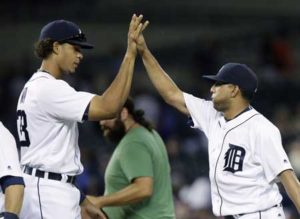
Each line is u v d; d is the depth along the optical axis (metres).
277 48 56.56
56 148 17.52
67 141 17.64
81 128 41.78
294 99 50.97
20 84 50.09
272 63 56.41
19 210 16.27
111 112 17.38
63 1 59.75
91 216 19.19
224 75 18.44
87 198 19.39
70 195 17.64
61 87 17.36
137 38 17.92
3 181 16.34
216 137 18.59
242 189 18.06
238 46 58.94
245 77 18.44
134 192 20.00
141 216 20.48
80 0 60.59
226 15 62.22
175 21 61.09
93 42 58.16
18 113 17.84
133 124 20.77
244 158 18.06
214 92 18.52
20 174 16.39
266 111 50.25
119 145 20.61
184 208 35.75
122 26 58.84
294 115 49.03
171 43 60.44
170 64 57.66
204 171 40.50
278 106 50.44
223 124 18.52
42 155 17.47
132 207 20.55
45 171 17.50
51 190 17.45
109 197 19.84
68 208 17.56
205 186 37.34
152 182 20.31
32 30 57.72
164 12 61.22
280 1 64.75
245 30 61.09
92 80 48.78
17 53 57.03
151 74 19.67
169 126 46.28
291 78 54.38
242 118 18.30
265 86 51.28
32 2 58.97
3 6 58.47
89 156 37.88
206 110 19.17
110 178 20.69
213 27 61.47
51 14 58.16
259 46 58.25
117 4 61.41
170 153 41.59
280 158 17.78
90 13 58.69
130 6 60.50
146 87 52.44
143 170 20.17
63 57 17.69
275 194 18.14
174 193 37.25
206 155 41.91
